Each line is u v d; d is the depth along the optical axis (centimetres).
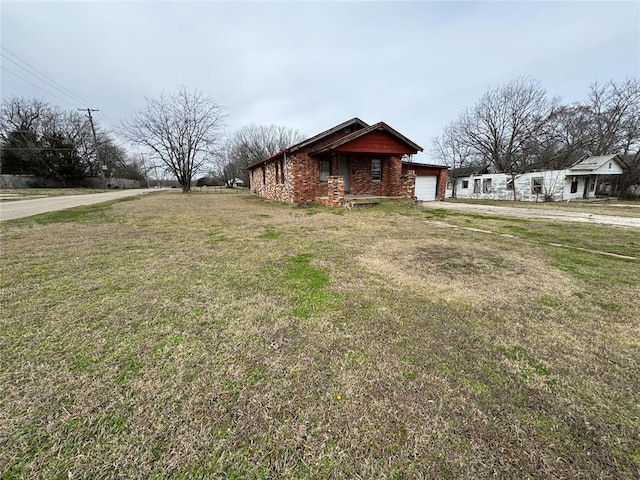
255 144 3700
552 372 159
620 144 1998
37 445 114
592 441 116
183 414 130
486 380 152
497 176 2005
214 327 206
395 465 107
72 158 2917
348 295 263
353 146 1020
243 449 114
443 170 1653
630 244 477
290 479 102
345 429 123
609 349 182
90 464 106
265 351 178
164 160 2588
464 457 110
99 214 860
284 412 131
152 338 192
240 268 343
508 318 222
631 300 255
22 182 2677
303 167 1072
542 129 2239
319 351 178
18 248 439
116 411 131
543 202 1623
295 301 250
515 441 116
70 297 258
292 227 636
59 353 175
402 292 271
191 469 105
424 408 133
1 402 135
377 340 190
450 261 375
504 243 480
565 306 243
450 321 216
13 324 210
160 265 354
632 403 137
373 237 525
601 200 1717
